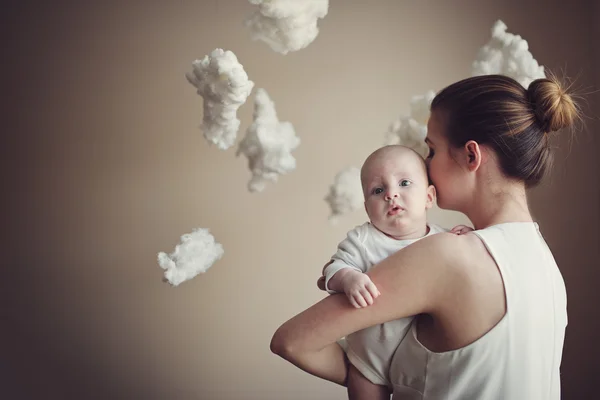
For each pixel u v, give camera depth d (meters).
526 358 0.77
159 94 2.31
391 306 0.80
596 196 2.22
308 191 2.29
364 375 0.90
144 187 2.32
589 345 2.21
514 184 0.84
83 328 2.33
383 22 2.28
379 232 0.98
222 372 2.32
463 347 0.77
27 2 2.33
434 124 0.90
